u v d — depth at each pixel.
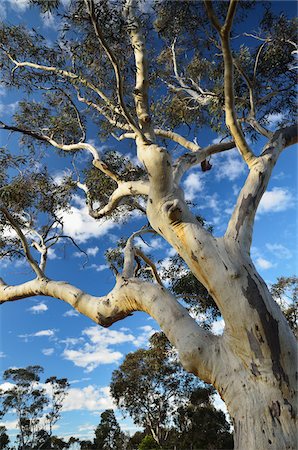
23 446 27.88
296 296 11.77
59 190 7.99
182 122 8.12
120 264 8.80
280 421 3.14
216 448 22.70
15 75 7.58
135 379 21.75
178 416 24.12
